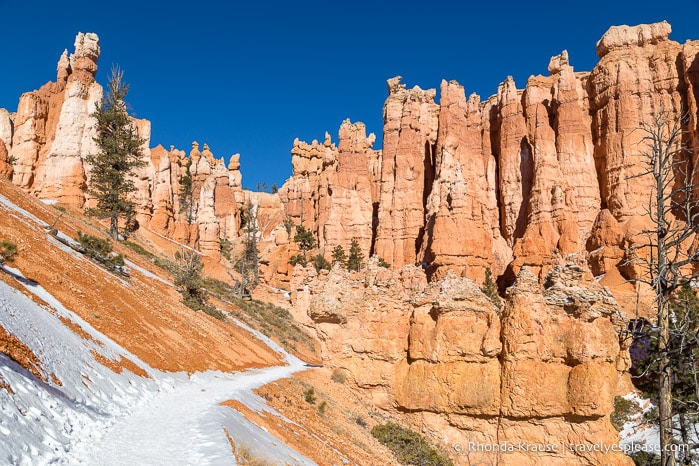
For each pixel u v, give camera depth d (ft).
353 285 100.01
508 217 299.38
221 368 105.19
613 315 82.07
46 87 264.31
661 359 49.83
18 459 32.07
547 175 277.03
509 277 252.42
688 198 50.39
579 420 79.77
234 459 40.19
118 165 231.50
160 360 85.87
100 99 263.70
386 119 352.90
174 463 38.93
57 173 247.29
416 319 93.15
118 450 41.06
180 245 286.05
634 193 256.11
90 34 271.49
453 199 272.92
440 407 87.20
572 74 291.17
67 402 46.80
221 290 227.81
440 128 318.65
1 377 39.45
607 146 272.92
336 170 386.11
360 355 96.99
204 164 449.89
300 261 327.06
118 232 241.35
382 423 90.63
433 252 265.95
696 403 50.08
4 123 257.55
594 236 231.50
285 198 477.36
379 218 333.62
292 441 60.54
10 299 63.00
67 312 78.69
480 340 86.69
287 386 93.97
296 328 224.33
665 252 50.47
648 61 275.59
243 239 414.82
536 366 81.56
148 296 129.39
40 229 127.95
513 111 310.86
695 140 248.11
